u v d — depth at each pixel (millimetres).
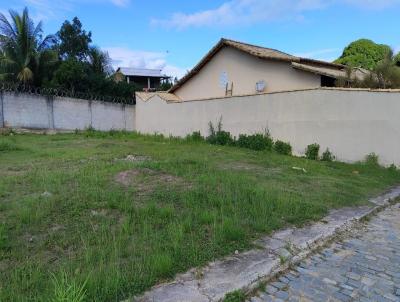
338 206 5715
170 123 16922
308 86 13953
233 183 6328
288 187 6609
